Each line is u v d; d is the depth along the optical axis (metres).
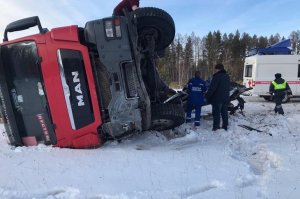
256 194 4.52
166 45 8.44
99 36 6.85
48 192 4.69
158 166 5.80
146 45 8.07
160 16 7.70
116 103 6.97
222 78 9.41
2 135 8.69
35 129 7.12
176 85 49.69
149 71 8.23
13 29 7.12
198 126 10.29
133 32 6.98
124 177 5.24
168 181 5.05
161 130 8.80
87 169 5.65
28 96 7.05
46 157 6.35
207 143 7.86
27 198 4.55
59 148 6.96
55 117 6.96
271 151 6.62
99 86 7.06
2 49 7.03
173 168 5.68
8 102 7.09
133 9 7.97
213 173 5.38
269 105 16.25
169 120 8.12
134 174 5.38
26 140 7.22
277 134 8.88
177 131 9.09
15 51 7.00
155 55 8.82
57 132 7.00
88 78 6.93
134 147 7.38
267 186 4.80
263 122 10.79
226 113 9.59
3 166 5.84
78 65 6.90
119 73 6.93
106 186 4.85
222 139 8.42
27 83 7.01
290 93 17.83
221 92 9.43
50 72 6.85
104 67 6.98
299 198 4.37
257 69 18.30
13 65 7.02
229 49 72.19
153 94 8.35
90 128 7.05
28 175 5.36
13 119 7.14
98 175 5.34
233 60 68.19
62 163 5.98
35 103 7.04
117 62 6.91
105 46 6.88
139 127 7.17
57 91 6.89
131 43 6.95
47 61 6.83
